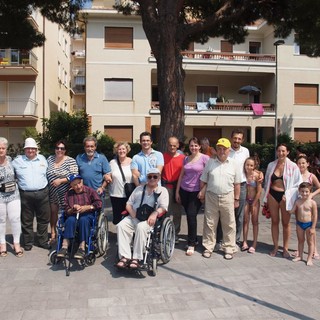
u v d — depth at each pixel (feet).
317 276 17.78
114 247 22.33
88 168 21.74
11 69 80.59
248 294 15.65
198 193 21.11
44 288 16.25
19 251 20.67
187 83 93.81
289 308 14.37
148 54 85.51
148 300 15.03
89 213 19.34
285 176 20.38
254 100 96.48
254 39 95.61
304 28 38.04
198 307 14.42
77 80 143.84
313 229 19.43
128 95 85.81
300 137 91.76
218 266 19.10
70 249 19.13
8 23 41.32
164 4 29.60
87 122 67.56
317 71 91.66
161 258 18.84
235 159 21.67
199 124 88.02
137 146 70.69
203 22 31.55
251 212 21.84
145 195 19.10
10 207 20.63
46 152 61.93
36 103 84.02
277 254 21.20
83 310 14.16
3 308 14.33
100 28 84.38
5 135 85.20
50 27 91.40
